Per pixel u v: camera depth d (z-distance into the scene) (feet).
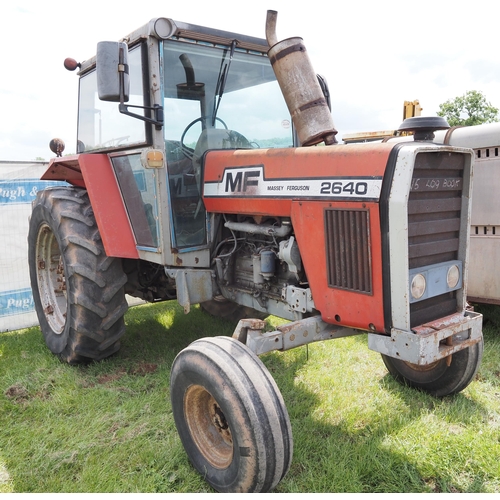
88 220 11.19
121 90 8.30
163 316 15.72
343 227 7.25
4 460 7.91
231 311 14.34
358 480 7.07
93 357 11.39
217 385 6.56
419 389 9.82
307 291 8.17
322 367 11.13
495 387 9.96
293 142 11.74
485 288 13.02
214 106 10.25
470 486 6.97
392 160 6.62
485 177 12.69
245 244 9.82
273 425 6.25
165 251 9.66
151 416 9.14
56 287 13.21
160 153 9.23
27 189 15.97
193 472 7.47
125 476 7.39
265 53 10.83
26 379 10.80
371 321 7.11
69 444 8.28
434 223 7.25
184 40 9.59
